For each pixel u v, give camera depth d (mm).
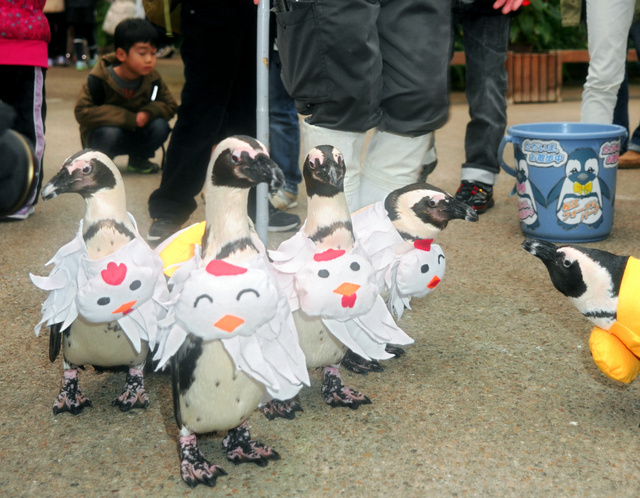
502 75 4527
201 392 1999
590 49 4402
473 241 4172
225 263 1961
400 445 2230
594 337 2301
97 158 2148
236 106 3893
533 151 4008
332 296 2160
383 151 3039
